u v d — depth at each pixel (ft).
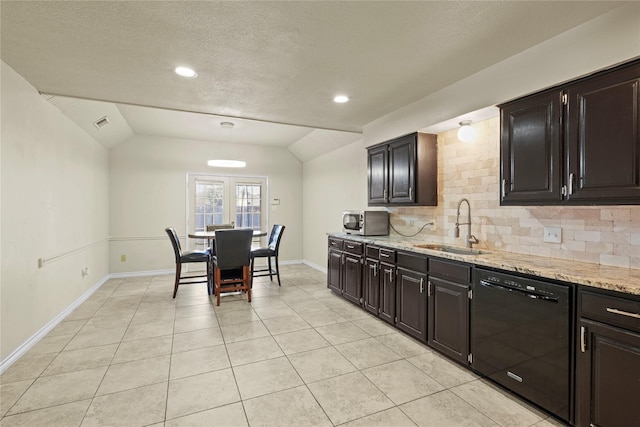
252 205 21.65
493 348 7.10
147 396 6.74
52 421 5.92
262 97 10.09
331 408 6.34
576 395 5.55
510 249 8.75
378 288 11.20
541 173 6.79
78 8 5.56
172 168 19.25
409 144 10.94
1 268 7.67
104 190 16.87
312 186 21.39
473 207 9.82
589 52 5.92
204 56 7.38
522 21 5.97
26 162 8.80
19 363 8.11
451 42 6.76
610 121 5.65
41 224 9.70
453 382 7.29
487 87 7.98
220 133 18.29
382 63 7.74
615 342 5.03
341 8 5.58
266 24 6.08
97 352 8.79
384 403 6.50
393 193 11.76
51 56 7.36
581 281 5.43
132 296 14.34
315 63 7.74
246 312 12.22
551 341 5.92
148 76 8.45
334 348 9.09
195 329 10.50
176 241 14.19
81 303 13.20
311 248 21.57
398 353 8.75
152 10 5.64
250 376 7.56
